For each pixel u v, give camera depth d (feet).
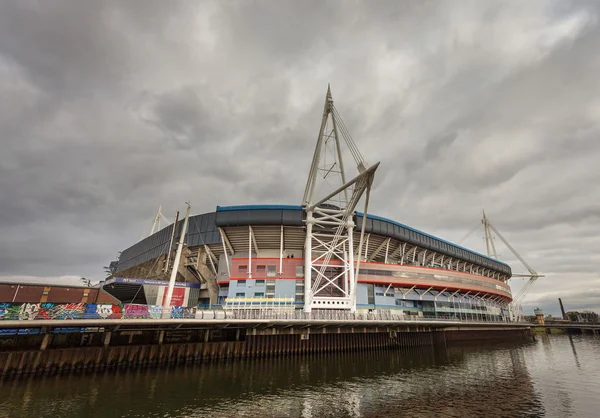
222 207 161.38
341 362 108.17
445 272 202.39
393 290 180.96
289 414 55.77
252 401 62.44
